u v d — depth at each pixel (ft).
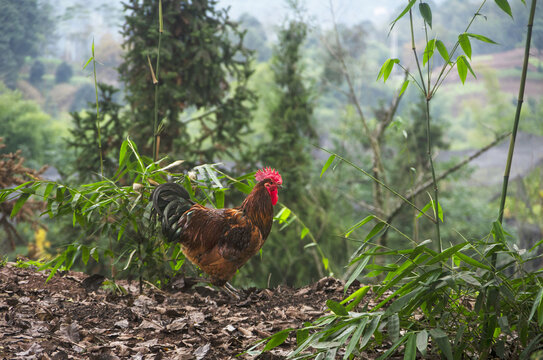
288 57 49.42
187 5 33.78
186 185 15.47
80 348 10.25
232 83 63.87
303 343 8.91
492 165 70.95
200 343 10.98
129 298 13.73
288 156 44.29
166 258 15.57
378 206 45.55
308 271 43.14
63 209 14.16
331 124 76.07
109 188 14.71
